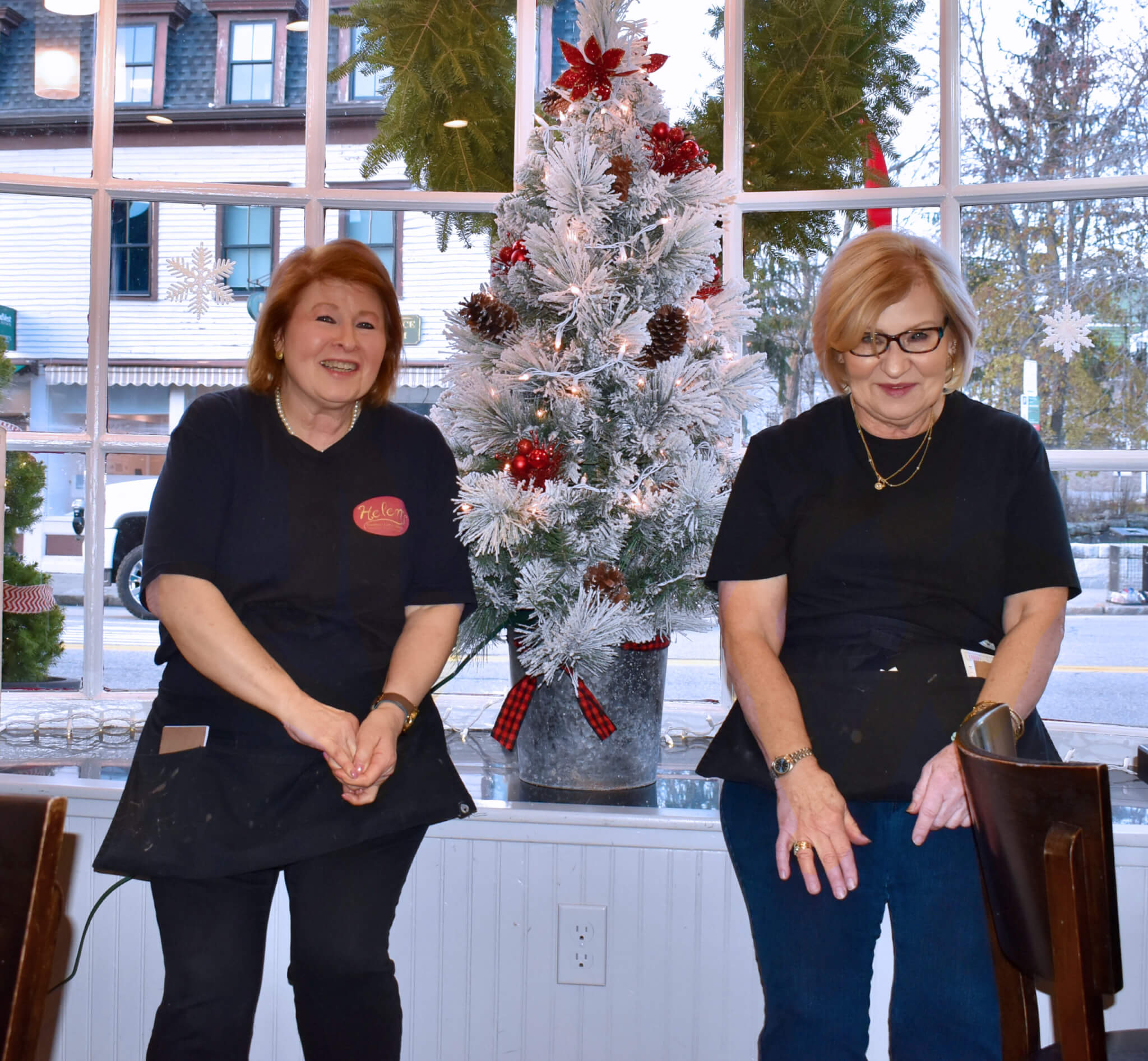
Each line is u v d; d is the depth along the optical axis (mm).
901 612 1253
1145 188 1844
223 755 1316
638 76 1654
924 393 1229
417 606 1452
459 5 2014
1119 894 1496
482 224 2045
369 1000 1287
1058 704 1961
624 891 1564
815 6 1967
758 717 1220
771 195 2002
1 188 1982
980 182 1945
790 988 1159
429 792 1353
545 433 1608
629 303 1610
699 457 1654
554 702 1673
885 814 1207
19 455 1999
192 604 1292
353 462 1406
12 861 767
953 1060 1133
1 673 1969
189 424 1364
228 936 1250
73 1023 1634
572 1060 1590
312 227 2043
